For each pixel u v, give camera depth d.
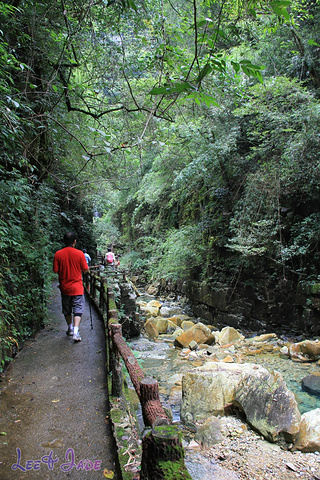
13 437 2.72
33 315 5.38
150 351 9.18
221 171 12.39
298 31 9.52
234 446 4.63
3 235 4.06
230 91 6.58
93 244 16.81
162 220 19.56
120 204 27.53
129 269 22.08
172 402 6.07
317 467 4.12
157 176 18.25
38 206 6.26
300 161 8.78
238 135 11.09
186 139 11.33
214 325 12.30
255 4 2.08
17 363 4.30
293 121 8.79
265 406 5.08
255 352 8.47
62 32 5.26
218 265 12.35
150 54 5.50
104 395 3.44
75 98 6.24
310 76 9.90
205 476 4.00
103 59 5.84
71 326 5.53
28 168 5.60
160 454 1.01
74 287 5.24
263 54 11.12
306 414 4.90
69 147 7.73
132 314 10.41
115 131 5.88
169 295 17.03
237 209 11.37
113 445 2.57
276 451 4.51
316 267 8.99
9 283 4.32
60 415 3.05
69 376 3.90
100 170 7.63
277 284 10.01
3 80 3.66
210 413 5.43
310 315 8.84
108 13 5.27
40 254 5.73
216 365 6.62
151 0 5.20
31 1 4.63
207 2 2.30
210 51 1.70
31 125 4.36
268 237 9.98
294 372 7.11
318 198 8.97
